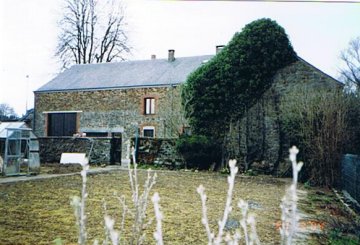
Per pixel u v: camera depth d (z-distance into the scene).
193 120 19.84
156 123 29.52
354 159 10.65
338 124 14.45
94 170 16.92
